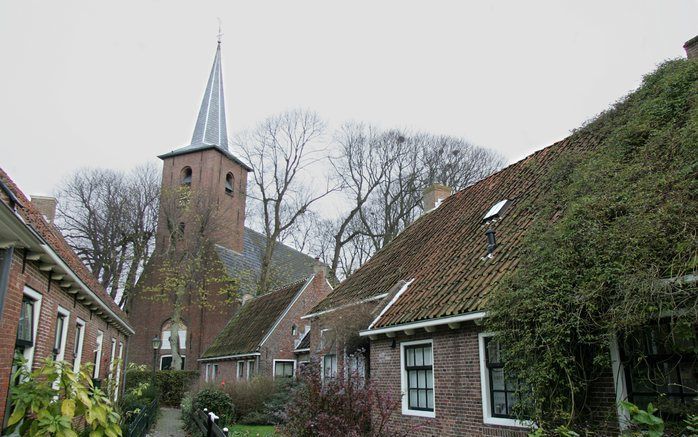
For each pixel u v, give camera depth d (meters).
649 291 6.45
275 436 10.41
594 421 7.31
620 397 7.05
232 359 27.78
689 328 6.26
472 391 9.55
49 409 4.91
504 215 12.27
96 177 35.84
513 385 8.27
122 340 21.48
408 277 13.56
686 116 8.94
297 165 37.25
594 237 7.54
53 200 17.08
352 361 14.02
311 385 9.66
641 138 9.45
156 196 38.28
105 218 35.25
